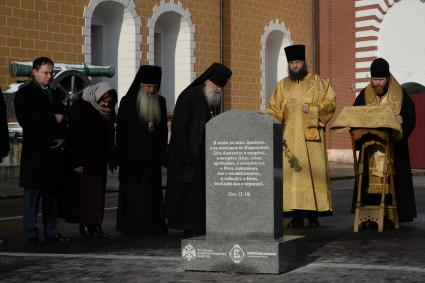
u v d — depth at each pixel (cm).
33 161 884
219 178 673
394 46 2912
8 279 641
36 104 884
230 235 670
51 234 908
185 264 672
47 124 884
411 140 2872
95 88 931
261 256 649
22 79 2058
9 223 1137
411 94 2873
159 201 970
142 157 955
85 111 922
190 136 937
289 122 1041
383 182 967
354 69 2980
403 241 862
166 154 988
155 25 2597
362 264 690
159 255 776
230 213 670
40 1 2111
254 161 663
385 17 2925
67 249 840
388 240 872
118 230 964
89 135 924
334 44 3042
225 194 671
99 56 2425
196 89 944
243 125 664
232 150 668
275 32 3020
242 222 667
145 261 727
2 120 876
